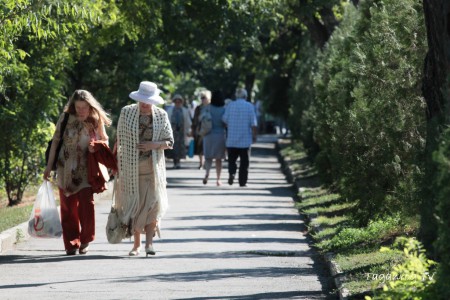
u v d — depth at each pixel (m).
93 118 34.00
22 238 37.44
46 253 34.50
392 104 33.72
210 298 25.52
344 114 37.75
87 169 34.03
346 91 39.75
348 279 26.70
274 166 92.56
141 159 33.47
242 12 78.56
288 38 122.69
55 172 34.91
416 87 33.16
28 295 26.02
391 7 34.69
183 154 86.44
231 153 66.94
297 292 26.59
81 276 29.28
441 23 22.58
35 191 58.28
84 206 34.09
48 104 51.22
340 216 43.56
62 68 52.84
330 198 51.81
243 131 66.50
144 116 33.50
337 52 46.94
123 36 69.44
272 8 78.06
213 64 108.00
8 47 37.16
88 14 40.69
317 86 51.56
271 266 31.48
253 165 93.62
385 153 34.12
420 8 32.94
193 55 105.44
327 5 73.81
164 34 79.56
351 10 55.16
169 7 75.12
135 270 30.50
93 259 32.97
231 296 25.83
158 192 33.66
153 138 33.47
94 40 62.28
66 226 34.19
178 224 43.78
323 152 51.78
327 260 31.64
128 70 78.56
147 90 33.41
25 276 29.33
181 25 79.25
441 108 23.50
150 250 33.75
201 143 85.56
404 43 33.22
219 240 38.16
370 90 35.44
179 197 58.06
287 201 56.09
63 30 40.50
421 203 23.17
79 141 33.97
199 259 33.03
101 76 78.81
